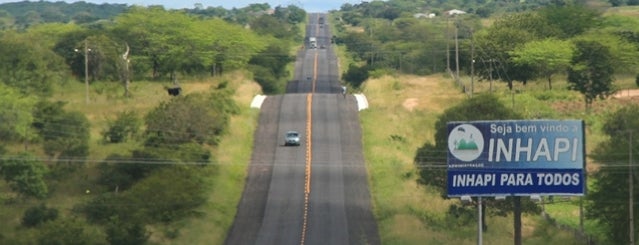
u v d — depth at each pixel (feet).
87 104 506.07
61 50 641.40
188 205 322.34
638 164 279.49
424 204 350.23
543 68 627.46
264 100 556.10
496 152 262.06
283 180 386.32
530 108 504.43
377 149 429.79
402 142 447.01
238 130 457.27
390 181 381.81
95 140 407.85
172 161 358.02
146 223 307.58
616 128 366.02
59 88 564.30
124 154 371.56
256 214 342.23
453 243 300.61
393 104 538.06
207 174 374.43
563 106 532.73
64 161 367.25
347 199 361.51
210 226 320.50
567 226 322.34
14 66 515.50
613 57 597.52
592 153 319.68
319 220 333.83
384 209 344.49
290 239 311.06
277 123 490.49
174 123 400.06
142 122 420.36
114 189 351.25
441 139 339.16
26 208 323.78
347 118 502.79
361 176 392.68
